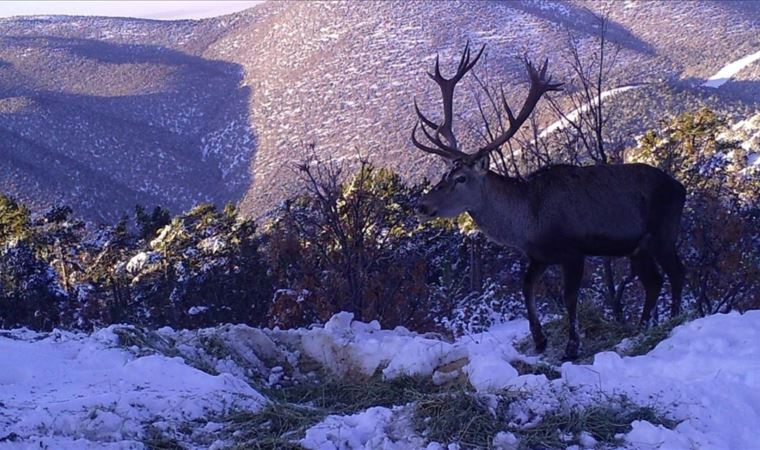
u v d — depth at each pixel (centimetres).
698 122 1828
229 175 12631
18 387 640
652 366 694
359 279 1500
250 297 1714
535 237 890
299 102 16100
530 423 573
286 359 842
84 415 573
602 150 1355
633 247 900
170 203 10962
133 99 16412
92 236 3188
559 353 893
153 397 611
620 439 554
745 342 723
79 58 19562
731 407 595
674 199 908
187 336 833
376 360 807
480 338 972
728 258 1373
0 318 1888
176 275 2286
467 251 2153
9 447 533
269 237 1742
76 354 738
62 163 10431
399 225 1917
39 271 2078
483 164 891
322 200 1593
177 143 14025
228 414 614
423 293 1539
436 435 559
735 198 1617
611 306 1310
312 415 625
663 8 16262
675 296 911
